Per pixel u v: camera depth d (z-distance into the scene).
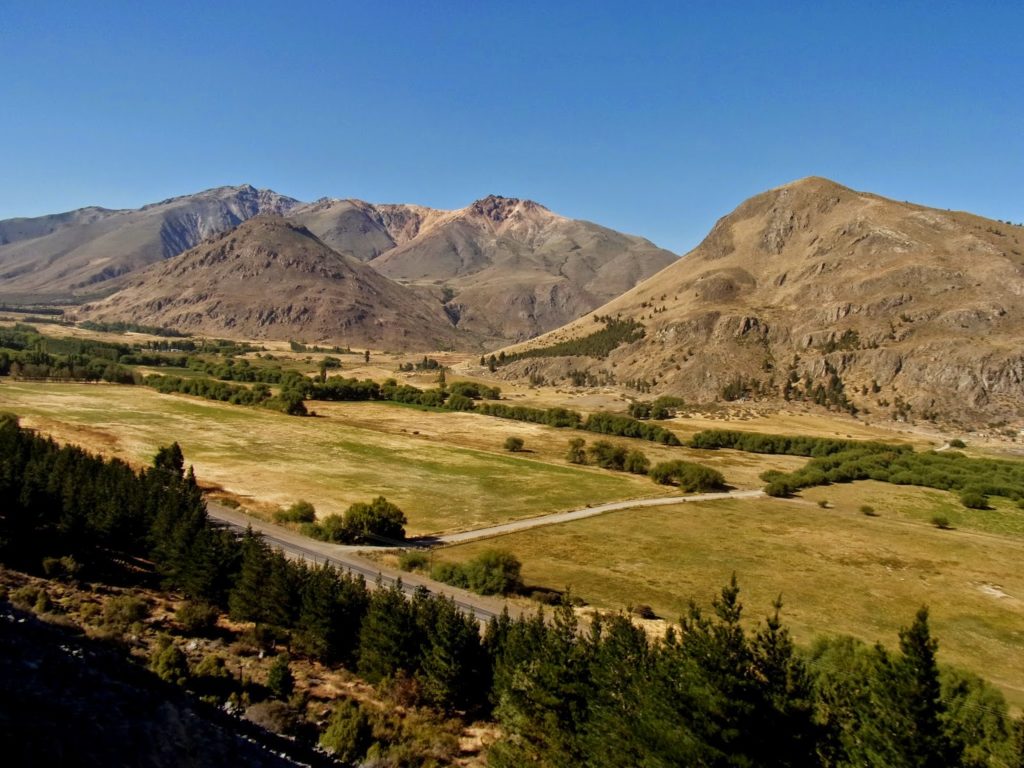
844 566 81.69
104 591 43.97
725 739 22.69
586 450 145.38
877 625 64.50
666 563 79.00
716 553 84.06
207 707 24.44
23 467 61.50
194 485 73.00
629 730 25.55
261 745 22.66
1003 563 85.25
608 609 60.34
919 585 76.50
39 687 18.53
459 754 32.19
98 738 17.42
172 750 18.62
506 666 36.34
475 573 62.50
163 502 57.84
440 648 37.41
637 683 27.08
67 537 49.12
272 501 89.75
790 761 23.03
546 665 30.62
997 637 63.41
